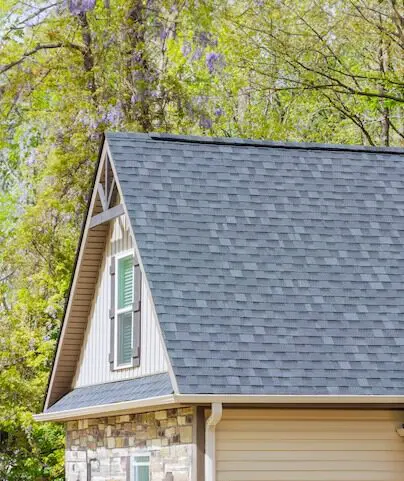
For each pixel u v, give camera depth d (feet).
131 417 68.18
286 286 61.36
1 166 129.49
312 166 69.87
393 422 59.52
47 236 109.60
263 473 57.36
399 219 67.36
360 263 63.77
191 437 58.39
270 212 65.77
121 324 71.87
